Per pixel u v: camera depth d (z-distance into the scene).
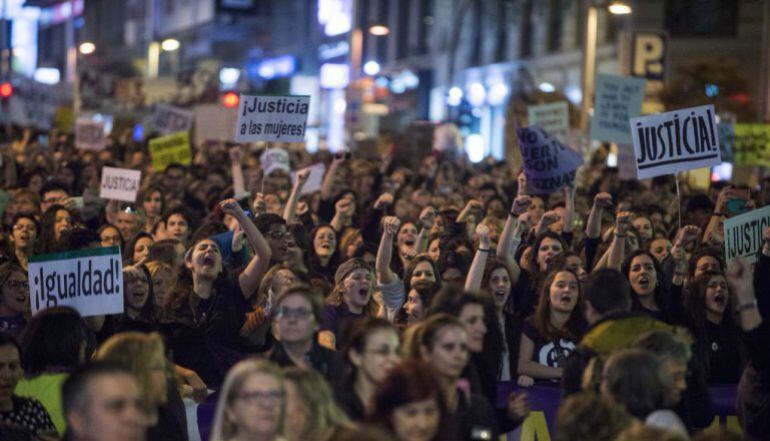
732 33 98.25
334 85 148.62
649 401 15.31
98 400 12.70
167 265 23.59
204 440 21.56
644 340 16.75
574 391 17.72
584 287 18.64
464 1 135.00
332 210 38.03
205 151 56.66
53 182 39.47
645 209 37.50
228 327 22.80
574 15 111.12
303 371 15.23
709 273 24.08
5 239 28.30
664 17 99.00
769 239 21.86
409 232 29.59
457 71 135.25
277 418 14.00
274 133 32.34
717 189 43.69
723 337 24.22
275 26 182.50
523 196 25.70
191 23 197.38
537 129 30.22
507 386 22.27
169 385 18.39
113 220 35.91
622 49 68.00
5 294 23.34
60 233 27.11
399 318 24.11
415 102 143.12
